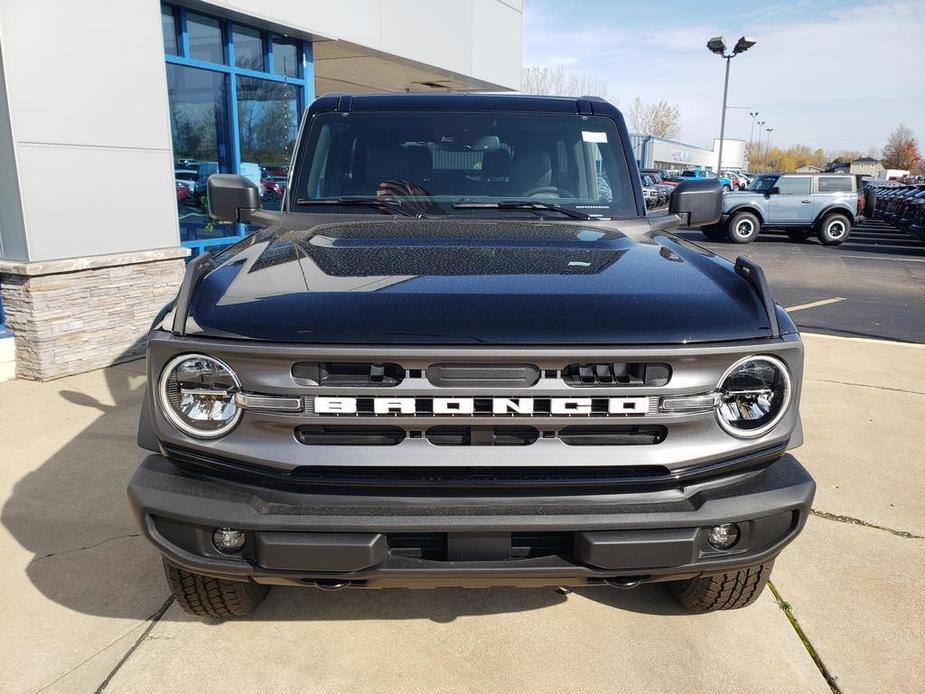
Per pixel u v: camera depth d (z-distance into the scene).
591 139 3.40
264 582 2.15
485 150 3.34
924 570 3.23
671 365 2.04
